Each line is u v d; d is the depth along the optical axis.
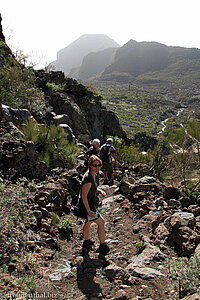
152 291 2.63
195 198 5.16
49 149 6.95
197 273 2.50
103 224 3.57
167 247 3.57
